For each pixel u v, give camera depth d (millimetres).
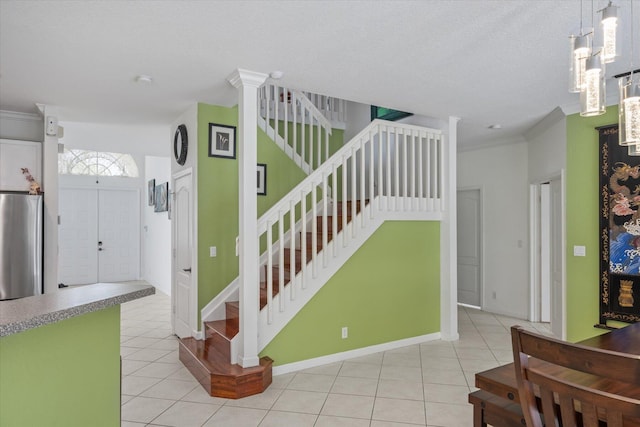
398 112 5328
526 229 5543
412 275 4512
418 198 4586
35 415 1358
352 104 5809
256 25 2424
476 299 6355
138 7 2205
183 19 2342
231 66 3082
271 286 3545
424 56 2896
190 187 4281
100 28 2447
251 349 3256
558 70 3168
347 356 3992
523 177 5574
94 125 5066
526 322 5426
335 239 3934
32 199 4039
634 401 1046
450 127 4625
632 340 2014
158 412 2857
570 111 4230
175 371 3672
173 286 4918
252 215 3264
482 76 3309
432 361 3918
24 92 3678
